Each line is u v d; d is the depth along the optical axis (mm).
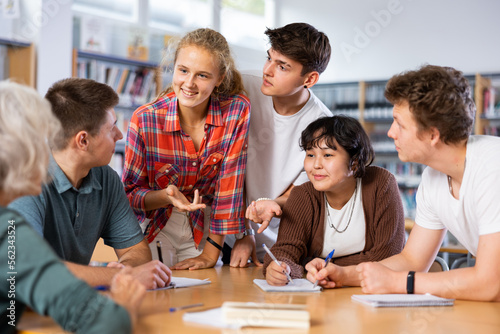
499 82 5977
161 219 2049
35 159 961
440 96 1323
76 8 5383
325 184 1761
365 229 1841
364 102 6602
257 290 1480
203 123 1993
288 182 2273
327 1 7074
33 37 4672
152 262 1476
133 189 1981
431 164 1442
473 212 1424
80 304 909
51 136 1029
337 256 1868
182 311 1181
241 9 6875
